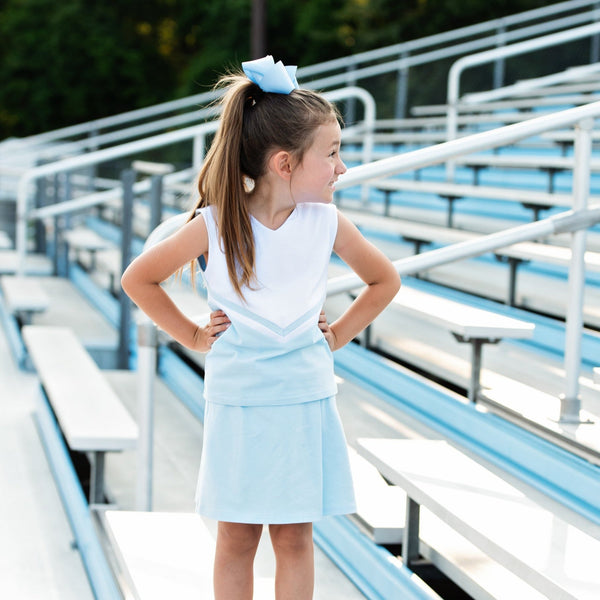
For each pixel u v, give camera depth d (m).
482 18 21.33
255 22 10.92
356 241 2.24
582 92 8.27
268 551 3.19
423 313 3.67
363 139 9.58
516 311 4.46
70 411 4.08
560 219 2.93
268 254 2.11
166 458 4.28
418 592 2.58
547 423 3.03
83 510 3.83
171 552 2.74
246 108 2.13
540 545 2.10
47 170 7.79
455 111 7.99
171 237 2.18
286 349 2.13
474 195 5.72
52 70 32.91
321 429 2.16
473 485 2.54
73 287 8.98
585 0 9.17
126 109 33.50
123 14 34.50
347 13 25.16
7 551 3.72
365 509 2.95
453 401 3.57
